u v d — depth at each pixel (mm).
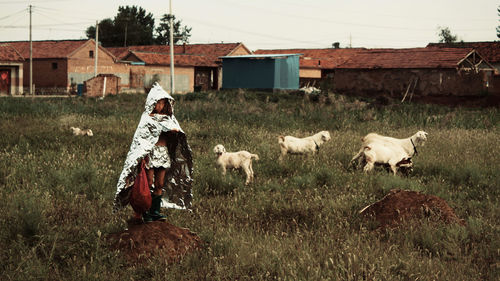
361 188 9109
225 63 46344
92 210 7359
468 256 5770
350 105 26109
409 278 5176
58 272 5059
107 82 44156
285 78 45094
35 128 17062
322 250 5820
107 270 5188
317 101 33594
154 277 5051
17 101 27500
